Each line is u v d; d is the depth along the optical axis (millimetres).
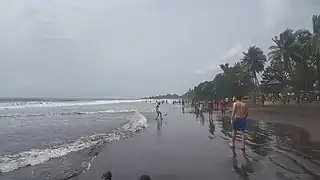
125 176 8453
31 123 31453
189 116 38312
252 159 9773
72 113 51875
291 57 54156
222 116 36594
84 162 10453
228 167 8883
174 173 8547
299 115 32906
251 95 73062
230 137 15914
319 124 23438
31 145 15727
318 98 49844
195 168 8992
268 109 42750
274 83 63438
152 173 8648
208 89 107312
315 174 7762
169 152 11969
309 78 50875
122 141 15617
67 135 20172
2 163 10555
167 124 26031
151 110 63281
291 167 8555
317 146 12203
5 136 20109
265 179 7434
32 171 9344
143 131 20578
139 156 11328
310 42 49156
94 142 15898
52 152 12992
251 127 21062
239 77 78250
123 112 54375
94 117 40094
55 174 8875
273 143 13133
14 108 77875
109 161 10531
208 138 15852
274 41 56594
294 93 55438
